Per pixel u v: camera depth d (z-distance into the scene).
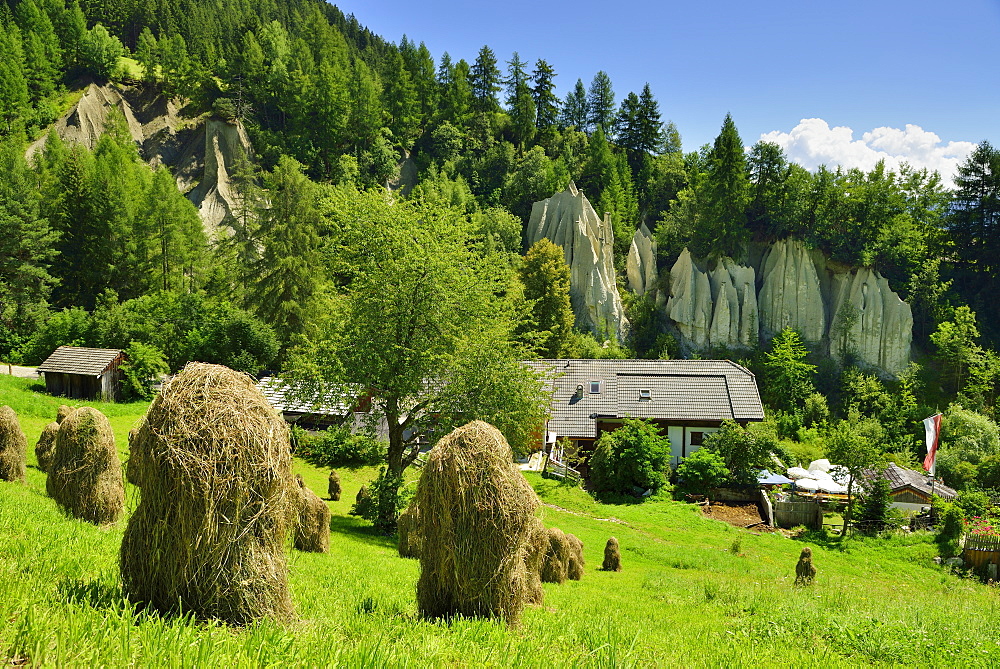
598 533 25.36
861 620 10.51
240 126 93.06
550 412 41.12
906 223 76.50
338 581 10.14
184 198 74.75
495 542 6.95
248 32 104.25
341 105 96.69
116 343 46.94
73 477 11.09
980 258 76.44
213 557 5.16
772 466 38.03
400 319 22.53
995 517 29.78
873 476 31.86
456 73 111.06
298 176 50.75
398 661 4.39
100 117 95.81
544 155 98.75
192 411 5.34
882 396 61.94
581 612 10.36
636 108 108.06
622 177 96.19
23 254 55.09
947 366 67.19
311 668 4.00
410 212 24.11
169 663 3.70
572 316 62.94
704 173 82.25
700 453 36.19
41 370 39.50
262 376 45.50
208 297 53.56
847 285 73.50
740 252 77.81
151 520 5.21
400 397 22.67
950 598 18.48
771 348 71.62
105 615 4.48
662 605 13.31
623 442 35.59
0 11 104.69
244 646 4.18
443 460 7.13
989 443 50.47
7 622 3.84
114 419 34.38
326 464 32.50
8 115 86.75
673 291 75.38
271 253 49.31
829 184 76.31
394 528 20.77
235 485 5.24
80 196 61.47
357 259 24.98
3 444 14.05
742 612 12.32
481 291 23.89
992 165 75.38
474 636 5.81
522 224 89.75
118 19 122.12
